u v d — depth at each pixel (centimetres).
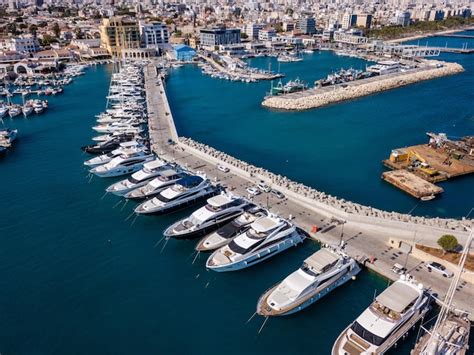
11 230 7025
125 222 7325
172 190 7662
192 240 6756
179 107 16175
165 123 12656
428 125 13500
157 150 10331
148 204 7450
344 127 13438
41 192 8475
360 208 7406
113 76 19912
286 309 4934
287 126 13562
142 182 8356
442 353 4181
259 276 5819
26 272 5931
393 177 9131
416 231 6594
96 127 12275
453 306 4894
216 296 5447
